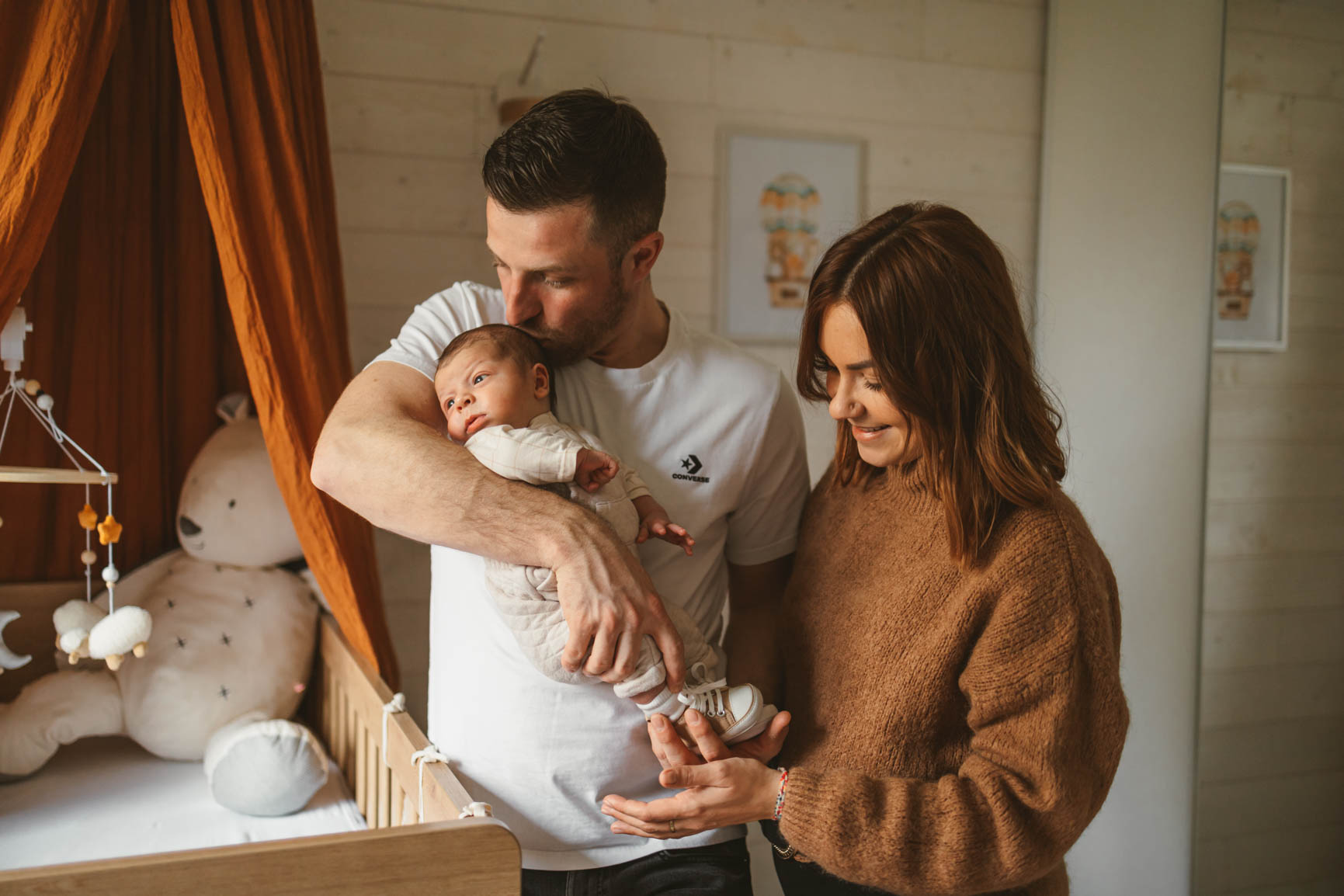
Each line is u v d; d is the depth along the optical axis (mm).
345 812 1579
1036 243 2529
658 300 1246
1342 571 1633
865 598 1072
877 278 970
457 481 967
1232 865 1852
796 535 1280
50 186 1286
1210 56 1956
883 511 1104
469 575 1148
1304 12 1704
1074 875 2197
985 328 977
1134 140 2158
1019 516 982
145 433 1843
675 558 1182
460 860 878
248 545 1796
